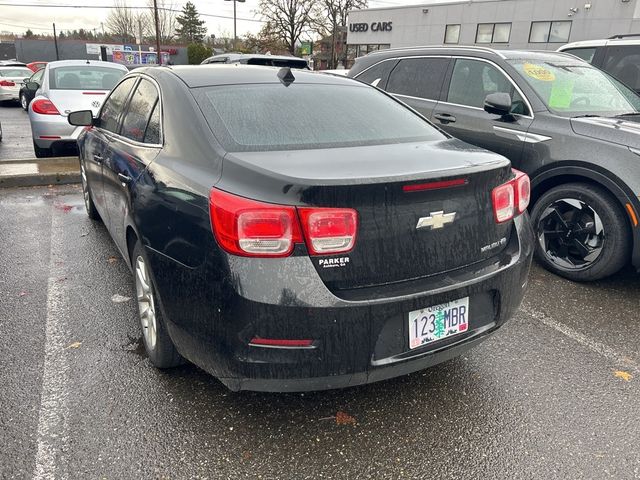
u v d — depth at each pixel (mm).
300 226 1920
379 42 35500
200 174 2229
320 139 2488
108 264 4141
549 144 4098
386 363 2102
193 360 2260
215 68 3135
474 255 2320
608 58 6906
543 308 3660
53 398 2508
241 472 2127
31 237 4738
